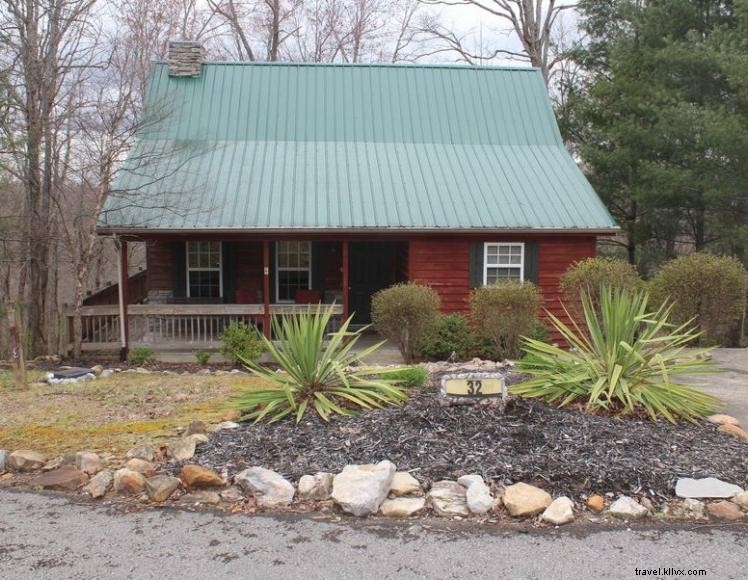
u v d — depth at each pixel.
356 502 4.68
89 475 5.37
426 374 7.62
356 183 14.46
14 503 4.96
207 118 16.11
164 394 8.16
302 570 3.97
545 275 14.23
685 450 5.39
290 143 15.76
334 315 13.70
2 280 13.78
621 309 6.60
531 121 16.86
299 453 5.44
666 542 4.27
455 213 13.79
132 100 16.81
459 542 4.30
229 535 4.42
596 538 4.32
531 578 3.87
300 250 16.20
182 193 12.89
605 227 13.74
